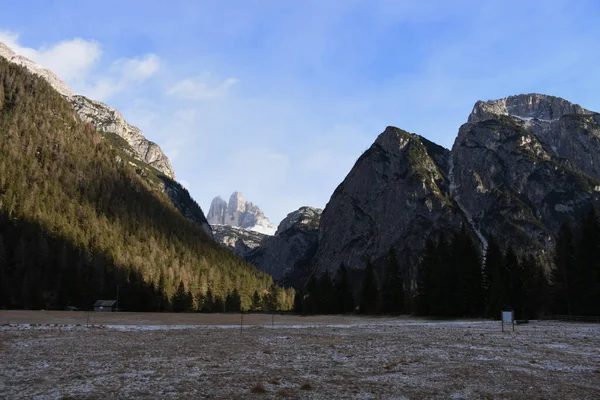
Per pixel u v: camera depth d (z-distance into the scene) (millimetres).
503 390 21516
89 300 155625
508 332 55219
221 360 30109
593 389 21859
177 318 97875
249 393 20062
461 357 32562
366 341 44094
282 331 58281
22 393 19516
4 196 177625
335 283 155875
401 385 22422
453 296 108500
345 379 23812
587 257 91250
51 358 29984
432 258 124438
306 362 29766
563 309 100750
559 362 30094
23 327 54969
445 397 20078
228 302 192625
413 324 78812
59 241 170875
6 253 153875
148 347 37375
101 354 32500
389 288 134875
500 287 100688
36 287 144625
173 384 21703
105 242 184875
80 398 18734
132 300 157625
